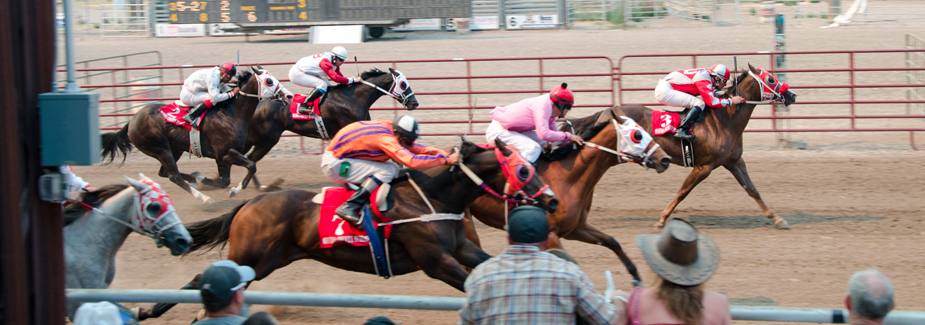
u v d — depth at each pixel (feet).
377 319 10.93
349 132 16.49
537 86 57.93
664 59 66.59
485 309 10.48
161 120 31.73
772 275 22.27
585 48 76.74
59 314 12.98
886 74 57.11
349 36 89.76
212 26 101.30
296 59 73.00
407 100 35.12
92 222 17.04
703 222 28.53
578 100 53.36
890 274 22.06
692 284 10.26
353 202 16.37
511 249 10.71
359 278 22.88
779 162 38.60
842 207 29.99
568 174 19.97
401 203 16.51
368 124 16.57
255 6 92.27
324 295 13.39
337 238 16.44
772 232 26.91
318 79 34.42
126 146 32.94
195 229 17.69
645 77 59.82
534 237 10.62
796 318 12.32
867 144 42.14
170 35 102.22
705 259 10.48
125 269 23.75
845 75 57.62
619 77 42.24
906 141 42.50
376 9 90.38
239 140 32.19
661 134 27.14
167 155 32.24
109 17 111.14
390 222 16.38
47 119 12.03
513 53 74.59
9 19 11.52
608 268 23.26
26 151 12.05
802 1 116.16
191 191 32.53
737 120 27.53
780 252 24.48
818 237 26.08
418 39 91.20
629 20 101.91
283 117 34.60
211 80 31.24
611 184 35.09
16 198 11.75
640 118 27.86
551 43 81.87
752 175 36.06
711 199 32.01
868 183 33.71
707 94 26.58
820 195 31.99
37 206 12.35
